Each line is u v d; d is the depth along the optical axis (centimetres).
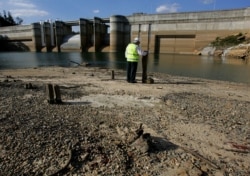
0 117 590
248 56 4359
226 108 798
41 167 397
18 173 380
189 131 588
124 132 524
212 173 408
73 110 708
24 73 1795
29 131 515
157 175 396
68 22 8956
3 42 11138
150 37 7525
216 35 6309
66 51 8644
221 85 1421
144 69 1291
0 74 1700
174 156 459
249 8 5716
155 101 862
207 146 510
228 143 527
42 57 4750
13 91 944
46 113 656
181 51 7006
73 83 1234
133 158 443
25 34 9881
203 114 722
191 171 407
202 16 6431
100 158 435
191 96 969
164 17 7094
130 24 7881
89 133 535
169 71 2398
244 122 663
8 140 472
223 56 5275
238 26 5975
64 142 478
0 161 407
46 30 9031
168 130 589
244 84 1562
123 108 762
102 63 3253
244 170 422
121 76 1608
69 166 405
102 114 688
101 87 1120
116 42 7862
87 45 8556
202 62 3634
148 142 478
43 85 1121
